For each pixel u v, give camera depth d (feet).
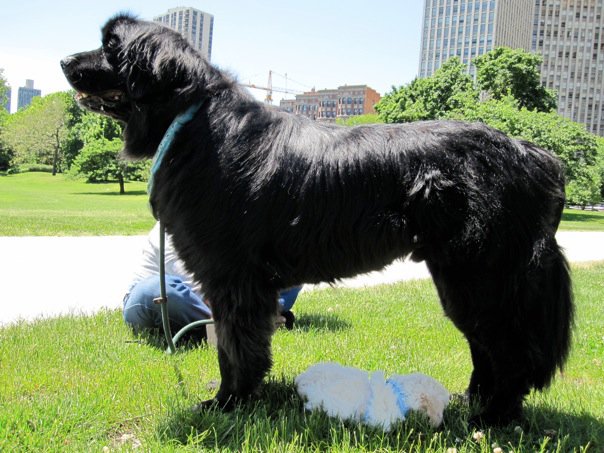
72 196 121.39
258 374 10.31
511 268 9.73
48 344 14.12
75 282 23.71
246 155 9.75
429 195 9.55
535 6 396.16
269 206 9.66
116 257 30.37
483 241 9.57
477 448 9.25
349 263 9.97
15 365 12.43
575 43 399.24
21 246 32.81
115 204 95.14
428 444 9.41
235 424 9.57
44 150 229.45
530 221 9.78
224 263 9.78
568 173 112.57
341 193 9.67
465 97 123.24
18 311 18.67
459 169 9.68
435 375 13.16
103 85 10.44
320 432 9.67
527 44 401.49
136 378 11.87
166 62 9.96
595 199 146.10
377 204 9.69
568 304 10.00
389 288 25.88
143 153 10.75
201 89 10.09
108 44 10.41
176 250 10.29
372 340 16.11
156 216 10.79
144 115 10.38
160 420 9.82
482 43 367.86
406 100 136.56
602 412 10.91
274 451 8.77
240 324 9.93
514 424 10.09
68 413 9.76
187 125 10.02
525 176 9.83
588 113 401.08
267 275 9.99
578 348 15.92
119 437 9.42
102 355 13.47
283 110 10.69
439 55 386.73
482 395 11.16
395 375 11.03
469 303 9.95
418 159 9.70
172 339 13.97
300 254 9.89
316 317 19.01
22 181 180.24
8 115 283.38
